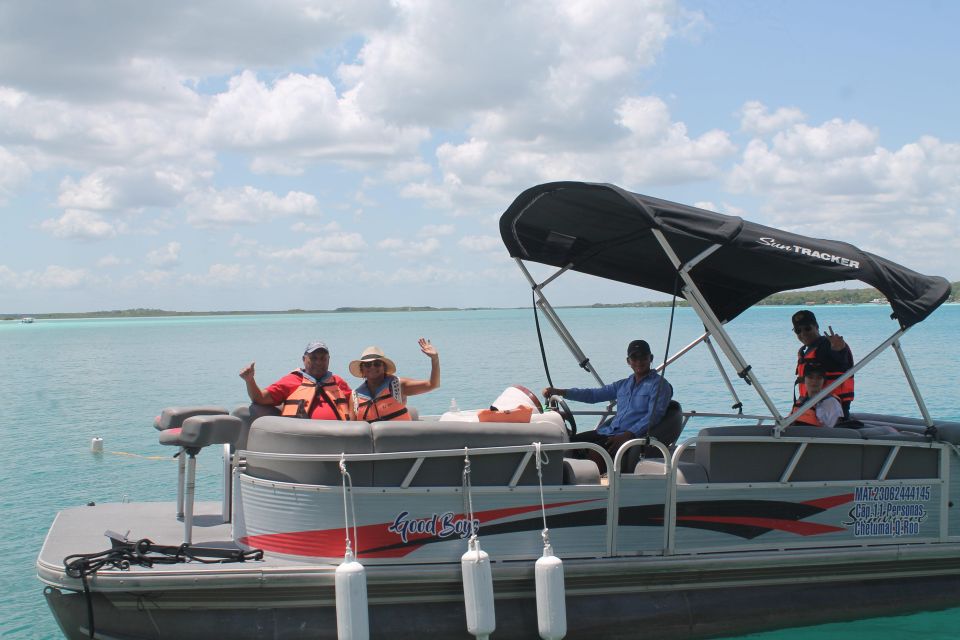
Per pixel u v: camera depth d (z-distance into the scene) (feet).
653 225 16.56
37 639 18.48
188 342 206.08
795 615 18.15
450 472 16.56
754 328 209.36
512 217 20.38
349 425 16.35
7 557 24.32
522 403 19.44
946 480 19.53
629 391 20.52
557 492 16.92
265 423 16.97
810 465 18.61
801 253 17.47
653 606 17.34
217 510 20.68
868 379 74.28
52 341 236.22
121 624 15.83
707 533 17.76
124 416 58.08
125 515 20.02
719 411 53.36
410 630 16.06
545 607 15.78
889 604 18.81
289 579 15.72
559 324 22.72
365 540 16.14
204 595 15.69
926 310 18.34
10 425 53.67
